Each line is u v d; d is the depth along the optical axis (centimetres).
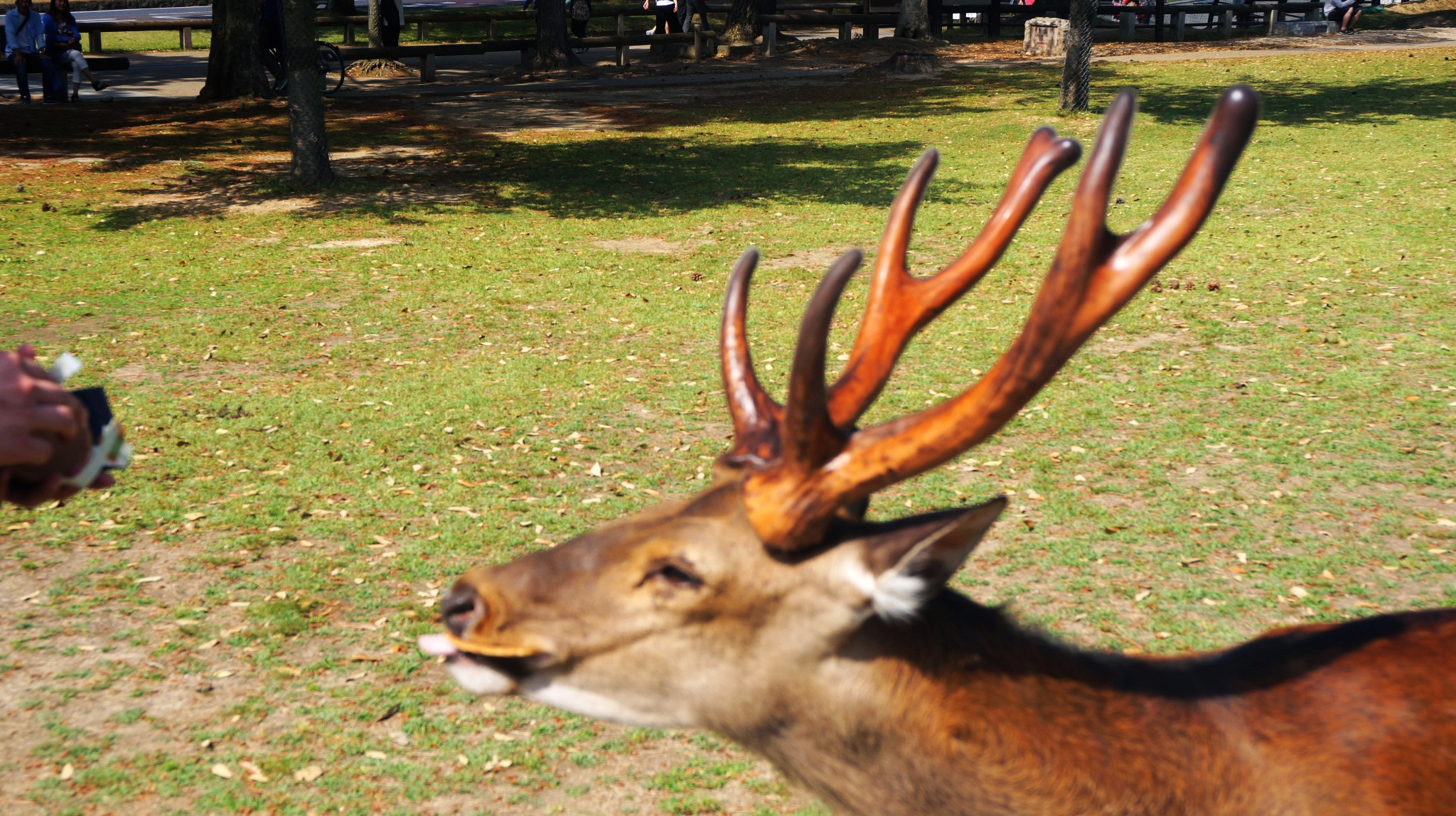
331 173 1598
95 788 407
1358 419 741
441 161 1778
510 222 1381
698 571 210
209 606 531
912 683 211
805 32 3688
